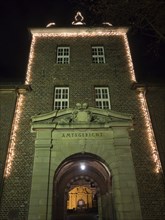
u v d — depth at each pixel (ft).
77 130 38.75
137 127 40.52
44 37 53.52
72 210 100.12
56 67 48.47
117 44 52.42
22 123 40.81
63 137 38.27
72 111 40.14
